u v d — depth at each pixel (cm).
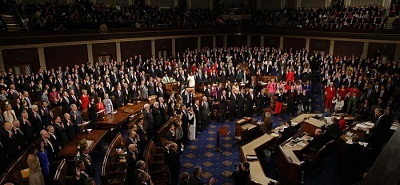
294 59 2466
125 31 2323
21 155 859
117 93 1477
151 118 1220
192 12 3097
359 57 2345
